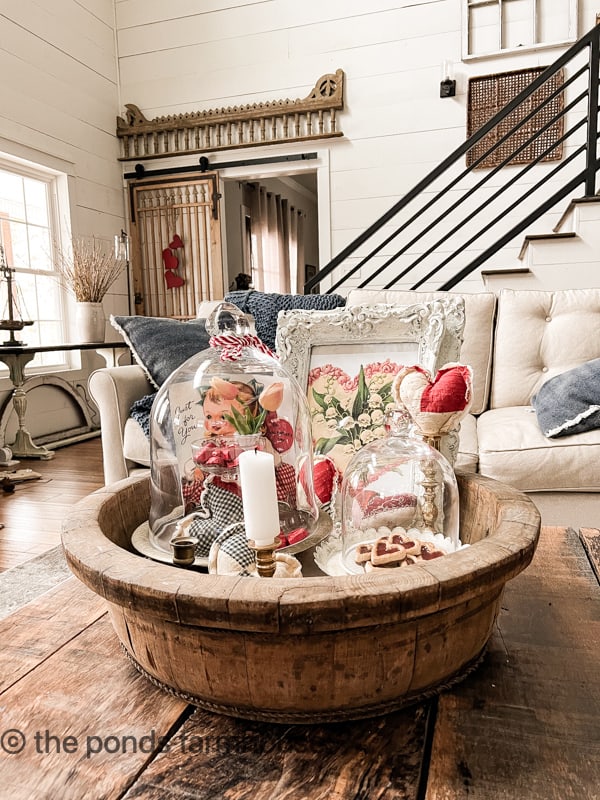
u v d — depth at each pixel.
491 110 4.26
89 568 0.53
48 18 4.20
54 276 4.33
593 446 1.71
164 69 4.96
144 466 2.07
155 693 0.56
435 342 1.08
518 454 1.75
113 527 0.79
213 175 4.80
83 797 0.43
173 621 0.48
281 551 0.76
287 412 0.91
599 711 0.52
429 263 4.51
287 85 4.68
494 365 2.34
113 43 5.02
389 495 0.79
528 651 0.62
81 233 4.56
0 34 3.76
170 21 4.91
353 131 4.55
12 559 1.98
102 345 3.82
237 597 0.46
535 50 4.13
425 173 4.44
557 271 2.99
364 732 0.50
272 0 4.65
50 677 0.58
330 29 4.55
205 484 0.81
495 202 4.34
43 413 4.12
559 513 1.77
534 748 0.48
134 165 5.09
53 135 4.25
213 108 4.88
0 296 3.78
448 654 0.53
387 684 0.51
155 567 0.53
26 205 4.14
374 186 4.55
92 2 4.71
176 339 2.20
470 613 0.53
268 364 0.95
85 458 3.63
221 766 0.46
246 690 0.50
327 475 1.04
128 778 0.45
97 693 0.55
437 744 0.48
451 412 0.80
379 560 0.68
